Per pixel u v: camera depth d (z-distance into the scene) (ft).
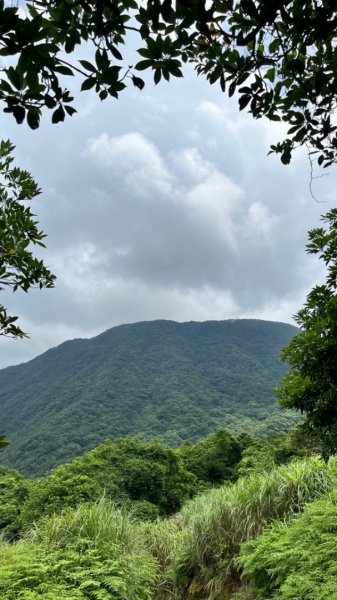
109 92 5.73
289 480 17.35
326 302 9.23
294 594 10.94
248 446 75.87
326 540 12.32
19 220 11.21
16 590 12.75
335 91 6.43
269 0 5.01
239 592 14.47
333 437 8.89
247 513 16.67
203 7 5.08
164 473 50.39
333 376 8.64
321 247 9.93
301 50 5.76
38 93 5.29
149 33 5.58
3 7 4.48
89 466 44.88
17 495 54.75
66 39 5.40
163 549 19.21
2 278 10.82
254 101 6.77
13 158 12.00
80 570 14.15
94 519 17.38
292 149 7.88
